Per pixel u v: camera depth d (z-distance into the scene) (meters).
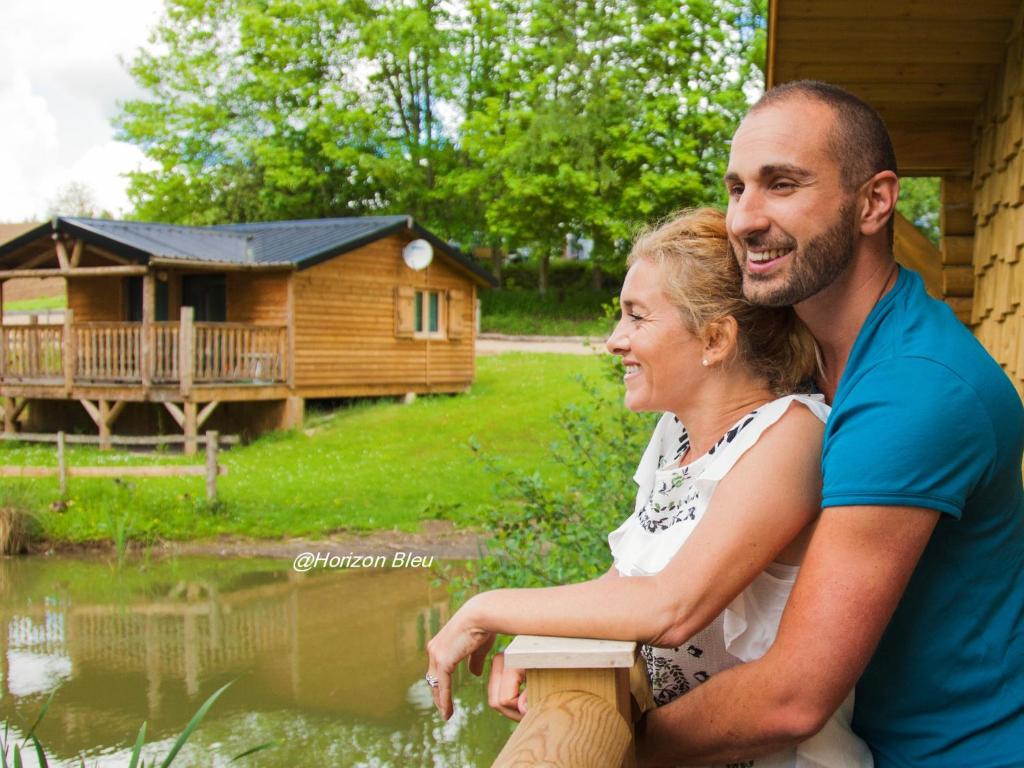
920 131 5.29
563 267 44.47
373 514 13.97
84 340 19.50
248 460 17.41
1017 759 1.43
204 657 8.76
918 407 1.34
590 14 35.00
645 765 1.53
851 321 1.55
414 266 21.69
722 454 1.56
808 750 1.51
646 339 1.64
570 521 5.49
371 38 38.69
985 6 4.52
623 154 33.19
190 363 18.38
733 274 1.62
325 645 9.03
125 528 13.17
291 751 6.56
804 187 1.47
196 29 41.44
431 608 10.23
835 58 4.83
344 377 21.08
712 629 1.61
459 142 40.19
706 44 35.19
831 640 1.34
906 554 1.34
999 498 1.42
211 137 41.72
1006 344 4.88
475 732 6.72
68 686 8.05
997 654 1.45
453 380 23.41
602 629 1.41
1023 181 4.52
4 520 12.79
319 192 40.28
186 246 20.16
